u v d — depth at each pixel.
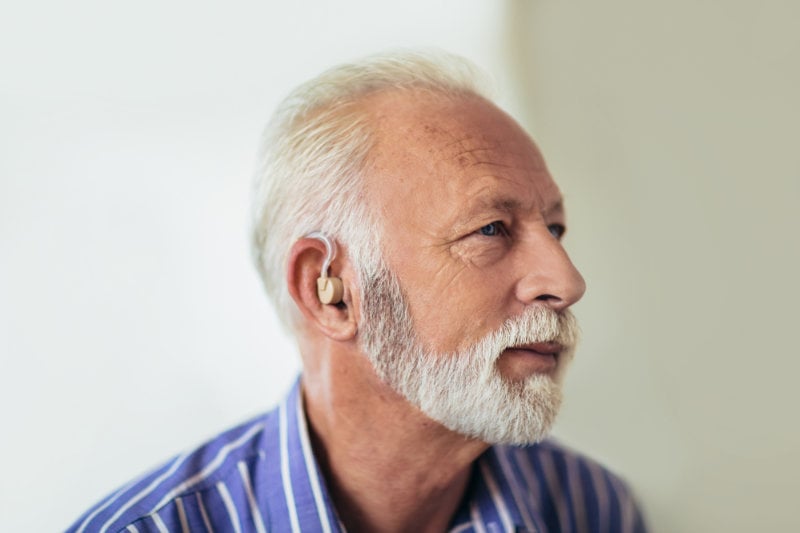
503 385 0.77
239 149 1.36
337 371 0.83
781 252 1.40
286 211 0.85
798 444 1.42
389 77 0.85
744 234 1.43
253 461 0.90
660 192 1.49
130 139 1.32
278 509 0.85
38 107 1.27
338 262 0.81
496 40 1.50
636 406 1.53
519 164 0.81
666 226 1.49
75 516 1.25
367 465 0.85
